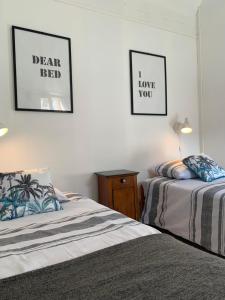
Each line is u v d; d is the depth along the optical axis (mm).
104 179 2668
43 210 1805
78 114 2738
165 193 2799
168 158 3465
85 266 995
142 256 1061
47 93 2539
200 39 3709
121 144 3053
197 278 893
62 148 2645
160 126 3389
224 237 2188
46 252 1143
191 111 3693
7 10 2340
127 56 3082
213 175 2816
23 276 933
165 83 3408
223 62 3475
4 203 1743
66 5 2645
